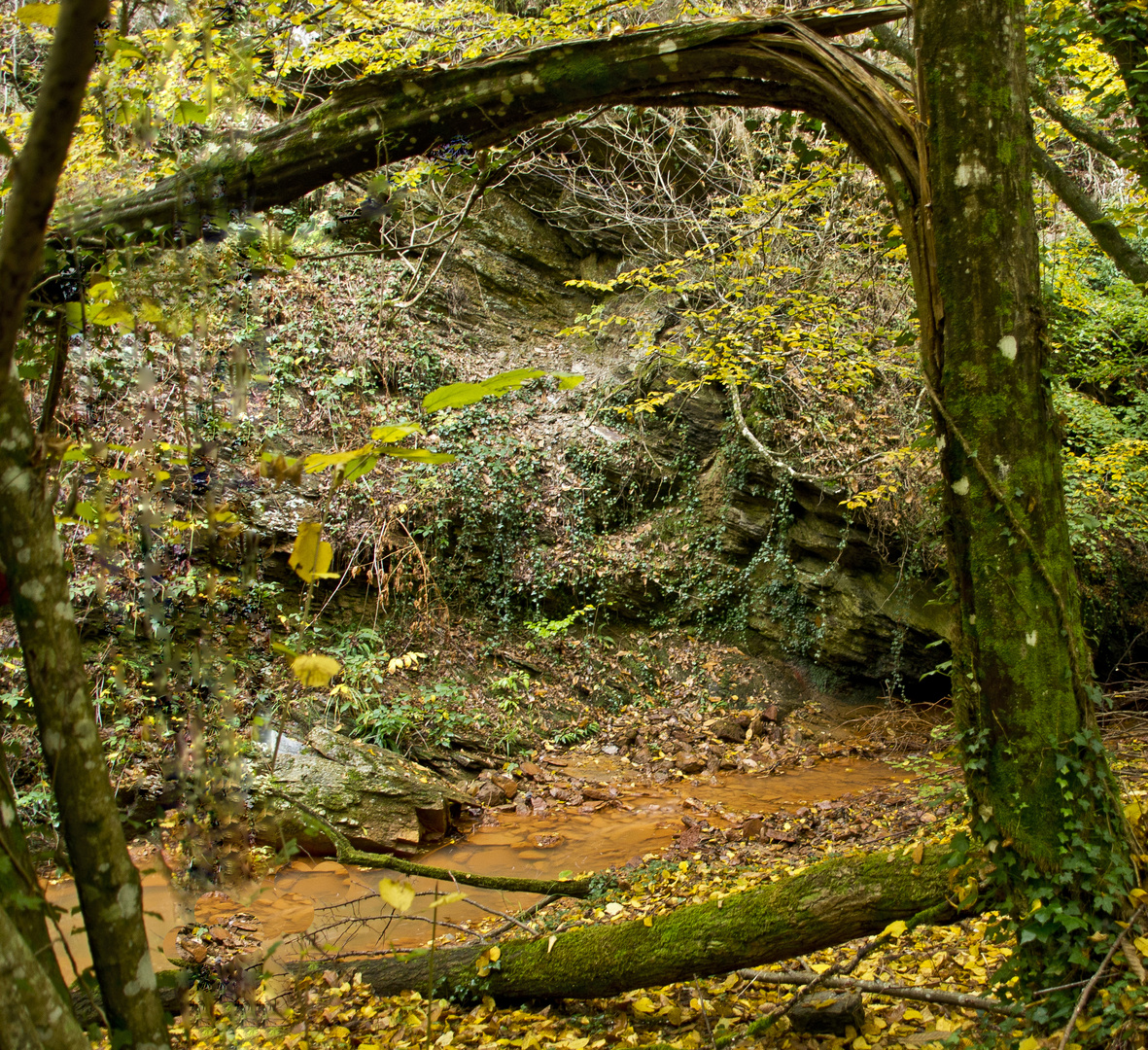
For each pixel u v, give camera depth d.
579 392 11.80
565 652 10.39
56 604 1.12
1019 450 2.38
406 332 10.80
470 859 6.37
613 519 11.44
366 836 6.25
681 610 11.20
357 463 1.31
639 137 11.77
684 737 9.54
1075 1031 2.19
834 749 9.47
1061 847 2.30
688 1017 3.27
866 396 10.89
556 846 6.66
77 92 0.81
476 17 7.42
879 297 10.00
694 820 7.01
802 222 9.80
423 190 11.02
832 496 10.84
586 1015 3.36
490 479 10.44
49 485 1.17
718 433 11.71
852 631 10.75
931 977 3.37
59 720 1.11
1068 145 10.27
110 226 2.29
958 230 2.40
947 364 2.46
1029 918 2.31
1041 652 2.35
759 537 11.19
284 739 6.49
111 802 1.14
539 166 12.16
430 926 4.82
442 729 8.33
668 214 12.14
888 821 5.89
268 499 8.44
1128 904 2.29
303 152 2.60
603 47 2.63
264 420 8.95
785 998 3.37
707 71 2.64
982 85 2.36
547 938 3.41
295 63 5.14
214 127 2.37
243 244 2.38
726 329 8.95
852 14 2.63
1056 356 2.46
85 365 2.11
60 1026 0.91
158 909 4.51
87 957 3.83
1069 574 2.42
